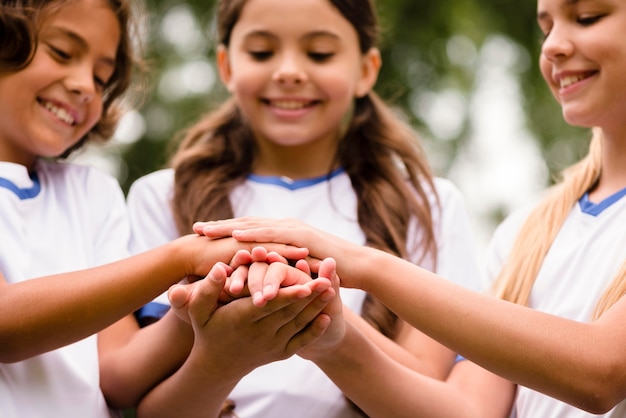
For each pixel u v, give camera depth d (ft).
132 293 8.80
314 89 10.90
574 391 8.26
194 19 23.77
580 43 9.45
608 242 9.45
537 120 22.07
